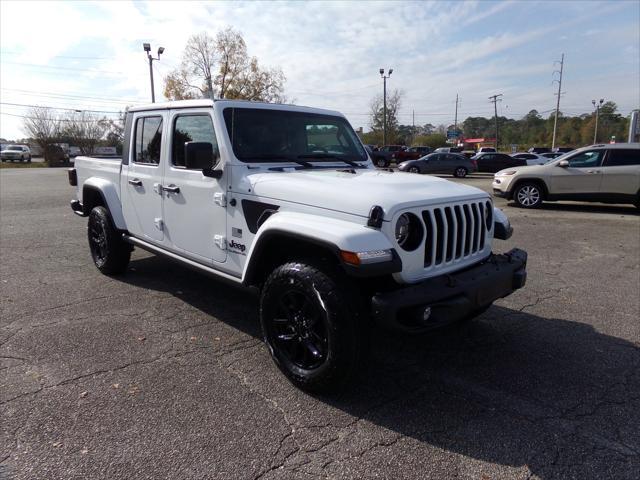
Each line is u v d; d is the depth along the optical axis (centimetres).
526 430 269
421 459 244
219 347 369
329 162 418
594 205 1277
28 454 241
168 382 315
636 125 2289
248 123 381
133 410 282
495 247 746
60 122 5178
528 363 353
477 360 357
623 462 243
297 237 286
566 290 529
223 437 259
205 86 3791
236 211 353
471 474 234
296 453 247
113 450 246
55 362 339
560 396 307
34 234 811
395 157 3578
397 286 294
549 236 839
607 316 449
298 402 295
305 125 419
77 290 500
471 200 331
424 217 296
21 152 4691
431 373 336
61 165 4512
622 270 612
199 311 444
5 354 350
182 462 238
